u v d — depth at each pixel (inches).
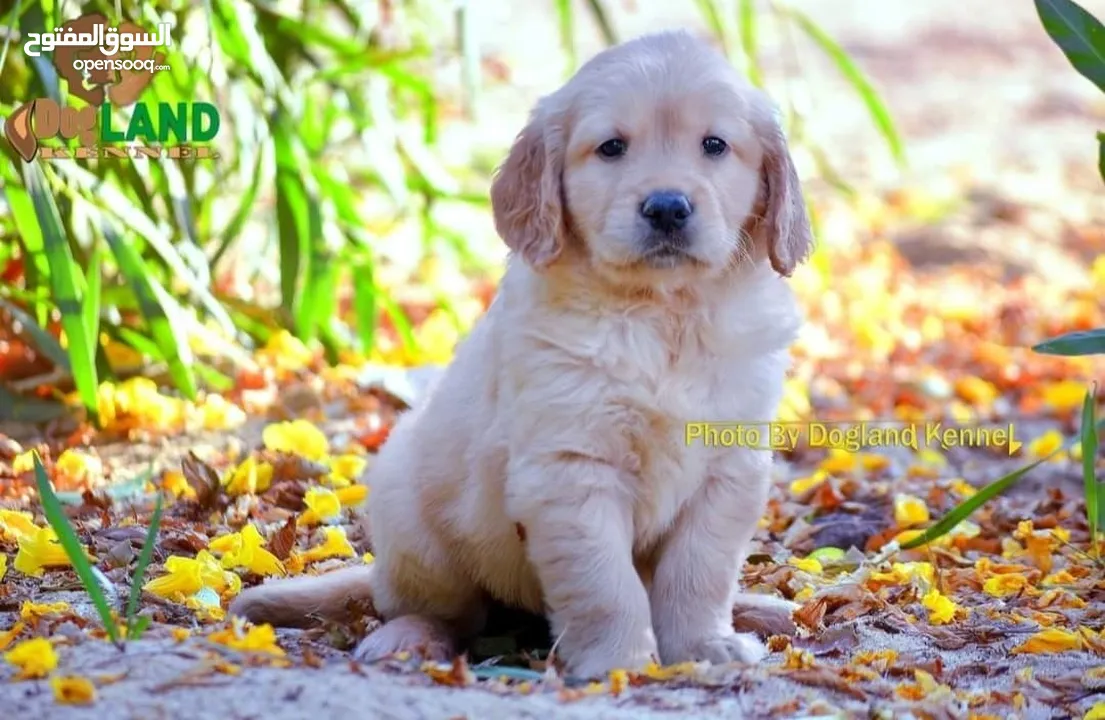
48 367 263.4
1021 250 423.8
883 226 439.2
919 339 346.3
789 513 224.5
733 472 163.2
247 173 270.2
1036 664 161.2
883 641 169.0
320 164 307.4
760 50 606.2
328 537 198.8
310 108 297.0
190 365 247.6
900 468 259.4
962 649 167.9
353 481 231.1
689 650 162.9
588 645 158.1
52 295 249.4
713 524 164.1
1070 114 576.1
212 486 214.2
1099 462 257.9
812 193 465.7
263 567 187.8
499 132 465.4
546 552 159.5
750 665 155.1
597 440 159.0
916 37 671.8
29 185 236.2
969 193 471.5
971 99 589.9
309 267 277.3
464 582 177.3
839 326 353.4
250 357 279.0
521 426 160.2
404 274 359.6
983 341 351.3
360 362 290.7
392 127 296.0
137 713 130.3
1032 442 274.4
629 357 158.6
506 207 171.0
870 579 189.6
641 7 628.1
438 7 328.5
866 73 615.5
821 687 149.8
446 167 399.5
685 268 158.7
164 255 248.7
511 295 165.8
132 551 190.7
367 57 288.7
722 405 161.9
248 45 269.9
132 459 237.0
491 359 167.8
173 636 152.4
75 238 257.4
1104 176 183.6
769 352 164.9
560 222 165.2
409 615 174.4
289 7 294.0
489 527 169.2
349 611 175.5
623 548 159.5
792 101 327.9
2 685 136.9
